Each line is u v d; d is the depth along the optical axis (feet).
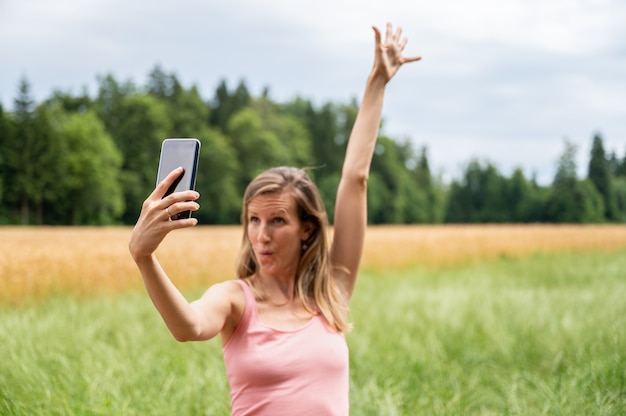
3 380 15.83
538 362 20.42
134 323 27.17
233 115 320.70
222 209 280.10
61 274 44.01
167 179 6.12
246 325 7.17
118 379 16.29
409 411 14.93
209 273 53.62
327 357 7.14
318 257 7.61
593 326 23.26
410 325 26.61
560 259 84.89
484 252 87.45
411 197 364.38
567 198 360.89
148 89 309.22
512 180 393.70
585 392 14.23
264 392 6.96
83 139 251.60
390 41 9.24
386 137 347.36
